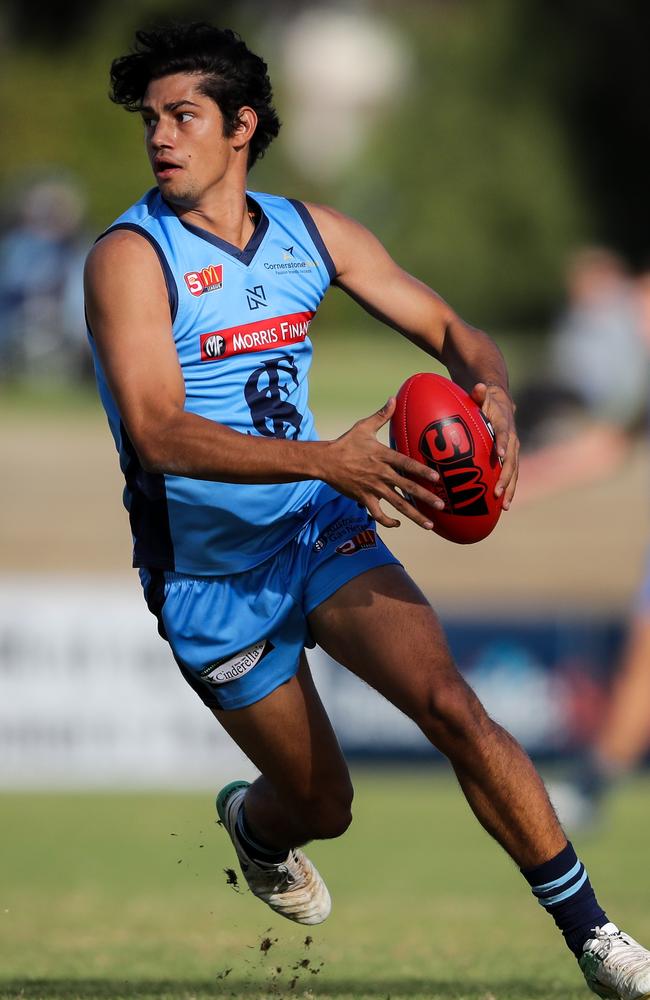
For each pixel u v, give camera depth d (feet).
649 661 104.73
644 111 544.62
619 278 199.93
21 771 133.49
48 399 276.21
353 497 46.24
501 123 545.03
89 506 204.95
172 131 48.91
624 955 47.21
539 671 134.51
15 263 286.66
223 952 66.90
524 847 47.88
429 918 78.02
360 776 135.85
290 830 55.83
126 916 79.25
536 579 187.11
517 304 546.67
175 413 46.98
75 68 388.16
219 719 53.16
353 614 49.47
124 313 47.70
